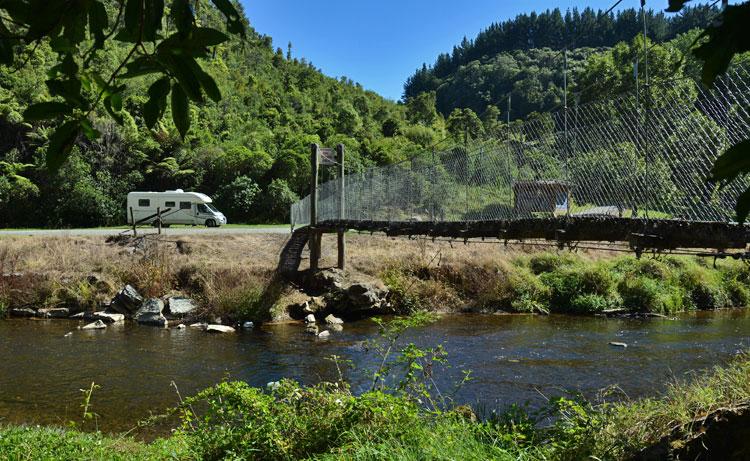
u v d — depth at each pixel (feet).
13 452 14.10
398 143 189.67
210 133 160.66
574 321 55.42
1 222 115.75
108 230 87.10
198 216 103.65
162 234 72.74
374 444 13.07
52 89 4.91
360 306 57.21
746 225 16.60
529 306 61.11
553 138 25.91
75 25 4.90
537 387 30.73
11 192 115.14
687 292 65.36
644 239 19.98
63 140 4.97
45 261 62.23
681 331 49.26
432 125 267.59
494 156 31.99
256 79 255.09
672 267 68.69
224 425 15.97
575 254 70.23
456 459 12.09
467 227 34.04
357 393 29.53
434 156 42.01
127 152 132.77
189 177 134.21
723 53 3.85
